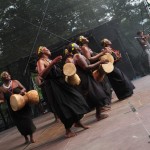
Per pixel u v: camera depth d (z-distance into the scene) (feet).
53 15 60.54
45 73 19.94
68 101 20.12
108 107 24.41
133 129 16.12
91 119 23.75
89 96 21.66
